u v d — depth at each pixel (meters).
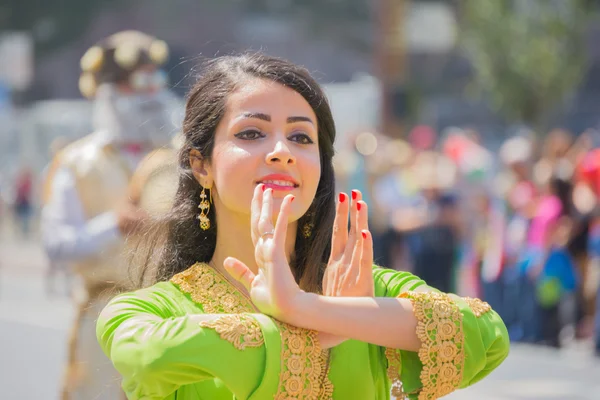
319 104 5.20
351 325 4.55
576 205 18.14
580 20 51.41
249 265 5.24
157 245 5.62
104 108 9.88
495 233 19.97
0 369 16.44
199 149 5.24
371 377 5.05
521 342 18.95
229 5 65.06
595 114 56.84
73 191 9.53
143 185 8.45
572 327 18.83
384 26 44.47
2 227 45.28
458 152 22.95
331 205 5.44
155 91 10.00
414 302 4.66
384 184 23.72
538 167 19.70
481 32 51.88
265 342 4.52
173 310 5.05
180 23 64.62
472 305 4.88
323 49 66.62
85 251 9.07
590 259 18.06
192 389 4.86
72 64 64.81
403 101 41.22
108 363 8.76
